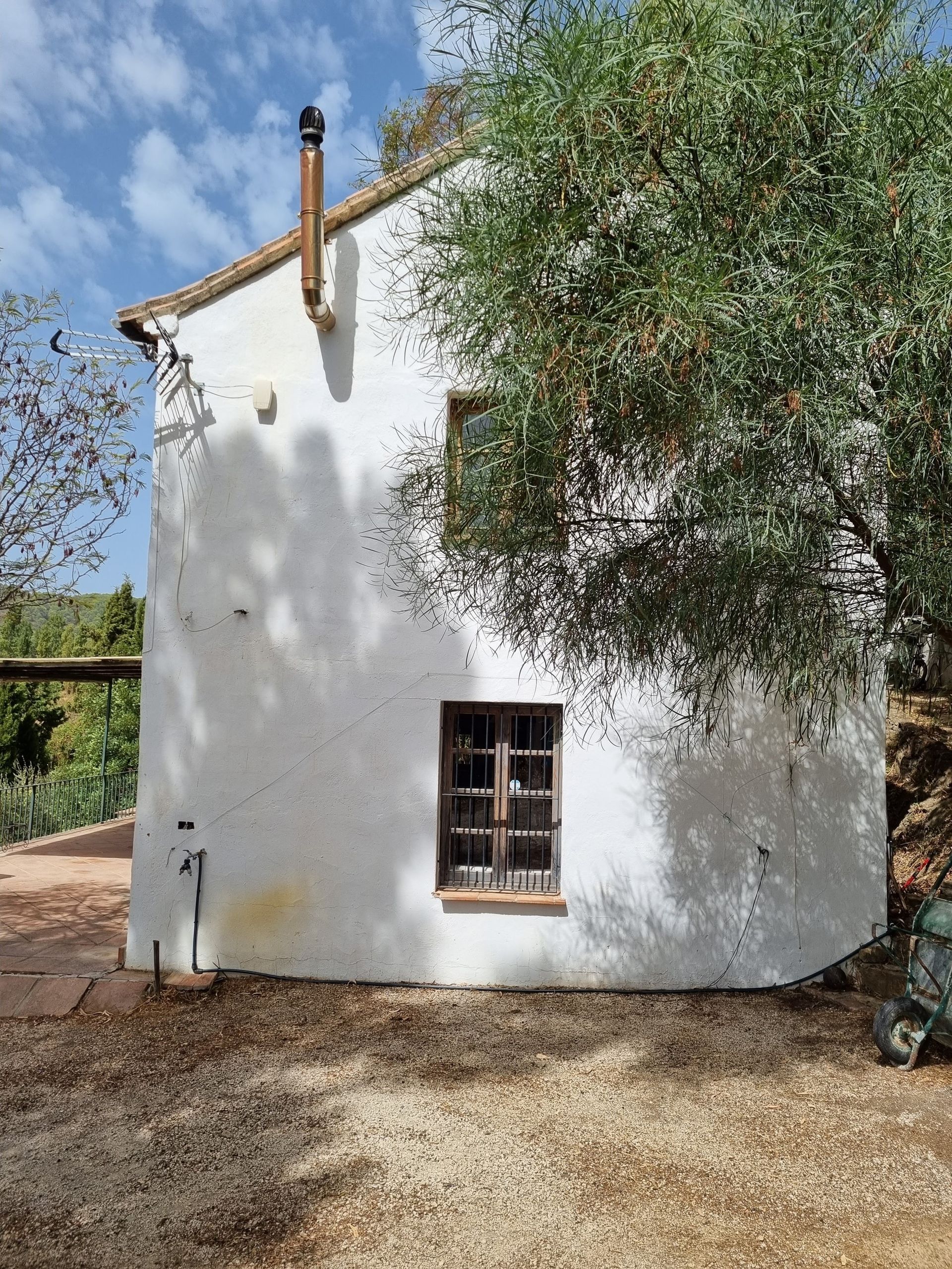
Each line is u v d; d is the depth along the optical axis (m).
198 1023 5.97
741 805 6.73
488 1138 4.36
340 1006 6.29
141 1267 3.37
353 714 6.85
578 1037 5.74
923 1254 3.41
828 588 3.69
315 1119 4.58
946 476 3.33
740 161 3.47
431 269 4.07
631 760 6.73
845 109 3.52
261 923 6.77
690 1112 4.65
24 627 28.11
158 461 7.06
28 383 8.09
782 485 3.32
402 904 6.72
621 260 3.30
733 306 3.14
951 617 3.52
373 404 6.96
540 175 3.53
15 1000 6.29
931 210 3.28
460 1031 5.84
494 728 6.92
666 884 6.68
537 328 3.39
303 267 6.64
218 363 7.05
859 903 6.70
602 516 3.84
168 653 6.96
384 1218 3.66
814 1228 3.58
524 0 3.55
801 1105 4.74
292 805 6.82
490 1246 3.46
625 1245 3.46
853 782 6.76
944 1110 4.68
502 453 3.61
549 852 6.84
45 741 22.33
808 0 3.61
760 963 6.65
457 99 3.81
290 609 6.93
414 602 6.08
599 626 4.10
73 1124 4.56
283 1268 3.35
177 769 6.90
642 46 3.38
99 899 9.35
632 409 3.38
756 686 5.59
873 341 3.15
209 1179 4.00
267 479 7.00
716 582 3.63
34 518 8.24
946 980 5.15
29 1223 3.67
